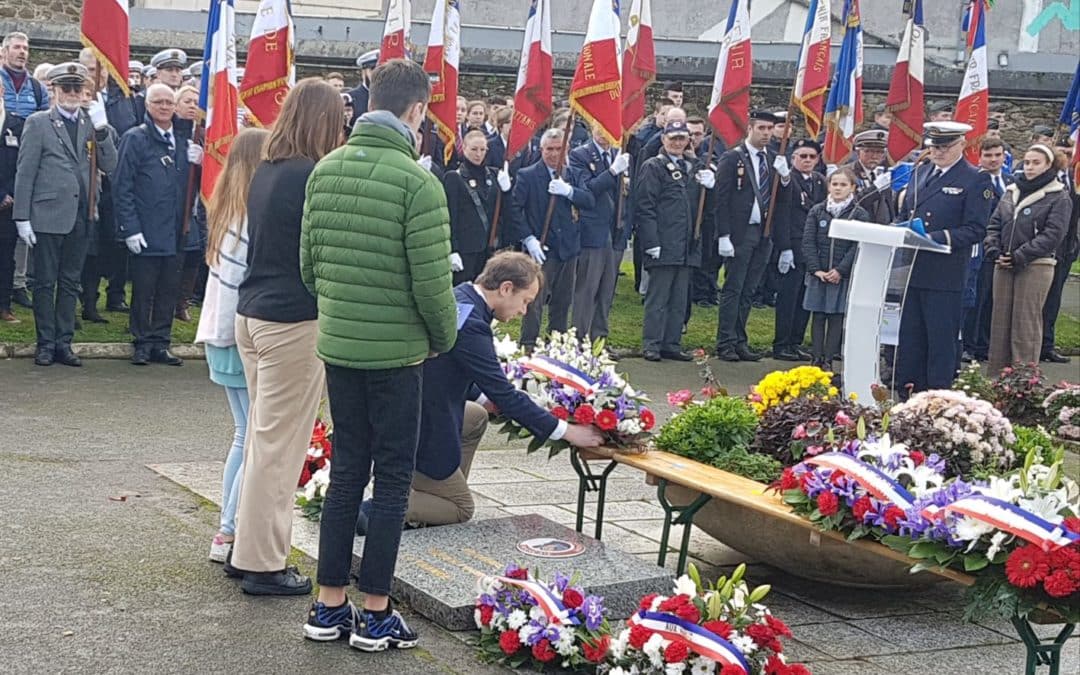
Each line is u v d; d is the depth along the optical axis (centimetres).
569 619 497
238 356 575
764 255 1395
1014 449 675
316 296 520
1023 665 543
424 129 1298
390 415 493
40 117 1095
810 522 539
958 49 2292
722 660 457
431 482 632
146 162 1130
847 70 1456
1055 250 1222
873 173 1430
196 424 912
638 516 746
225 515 595
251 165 565
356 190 484
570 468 864
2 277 1215
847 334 855
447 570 566
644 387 1188
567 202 1265
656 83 1888
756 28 2348
